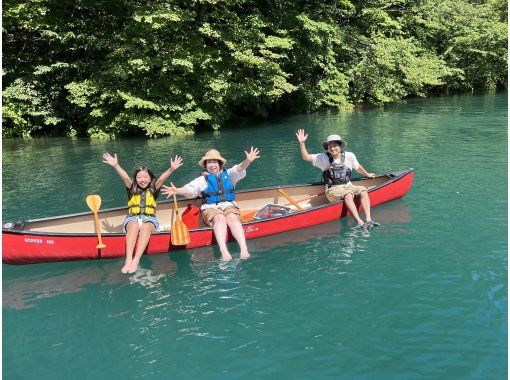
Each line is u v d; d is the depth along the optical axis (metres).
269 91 15.48
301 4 17.73
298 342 3.62
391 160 9.36
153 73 14.56
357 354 3.45
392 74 20.72
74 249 5.01
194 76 14.81
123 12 14.57
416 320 3.86
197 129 14.82
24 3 13.34
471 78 25.67
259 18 15.22
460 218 6.08
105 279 4.77
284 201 6.78
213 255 5.27
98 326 3.94
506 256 4.96
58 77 14.58
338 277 4.64
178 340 3.71
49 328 3.92
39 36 14.54
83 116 14.50
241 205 6.56
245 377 3.25
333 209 6.11
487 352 3.42
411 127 13.62
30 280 4.75
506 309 3.97
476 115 15.94
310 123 15.32
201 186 5.51
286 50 16.89
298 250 5.31
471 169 8.43
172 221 6.06
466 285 4.39
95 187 8.16
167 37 14.48
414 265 4.83
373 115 16.92
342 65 20.05
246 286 4.54
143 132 14.33
